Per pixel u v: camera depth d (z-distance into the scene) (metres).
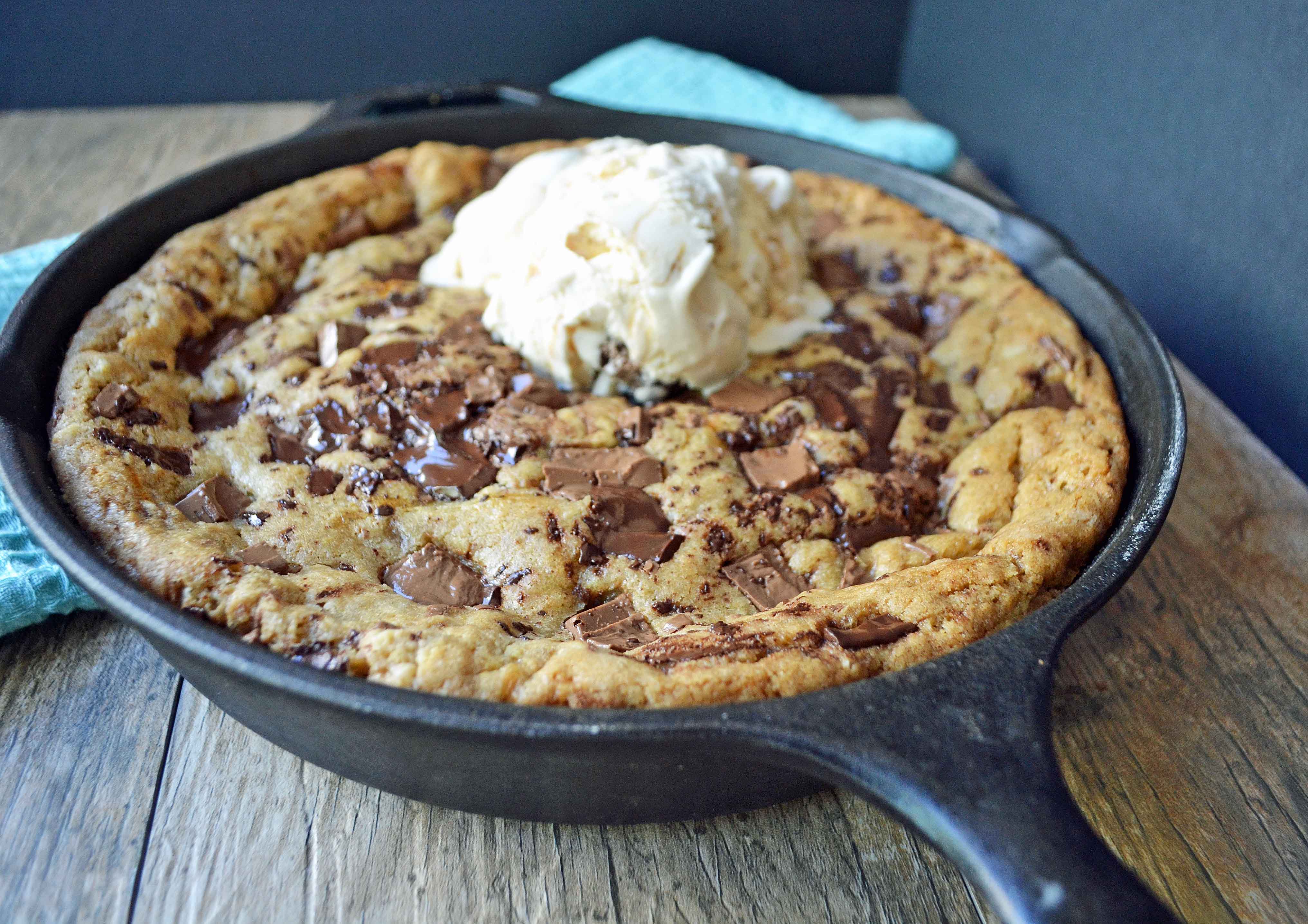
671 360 0.38
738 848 0.32
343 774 0.31
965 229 0.45
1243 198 0.44
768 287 0.41
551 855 0.31
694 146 0.46
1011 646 0.29
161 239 0.41
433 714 0.27
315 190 0.43
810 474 0.36
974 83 0.60
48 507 0.31
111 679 0.34
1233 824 0.32
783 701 0.28
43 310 0.36
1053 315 0.41
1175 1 0.46
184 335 0.38
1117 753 0.33
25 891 0.30
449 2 0.62
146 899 0.30
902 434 0.38
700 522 0.35
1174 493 0.33
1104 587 0.31
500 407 0.37
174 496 0.34
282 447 0.36
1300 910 0.31
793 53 0.66
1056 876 0.26
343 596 0.32
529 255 0.38
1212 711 0.34
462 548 0.34
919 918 0.31
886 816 0.30
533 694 0.30
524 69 0.65
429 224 0.44
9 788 0.32
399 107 0.48
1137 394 0.38
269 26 0.61
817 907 0.31
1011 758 0.27
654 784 0.29
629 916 0.31
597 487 0.35
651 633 0.32
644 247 0.37
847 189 0.46
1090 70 0.51
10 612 0.34
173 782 0.32
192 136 0.57
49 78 0.61
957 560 0.34
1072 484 0.36
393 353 0.38
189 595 0.31
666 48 0.58
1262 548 0.38
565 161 0.41
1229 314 0.45
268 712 0.30
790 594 0.34
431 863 0.31
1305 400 0.42
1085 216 0.52
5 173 0.53
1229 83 0.44
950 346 0.41
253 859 0.31
